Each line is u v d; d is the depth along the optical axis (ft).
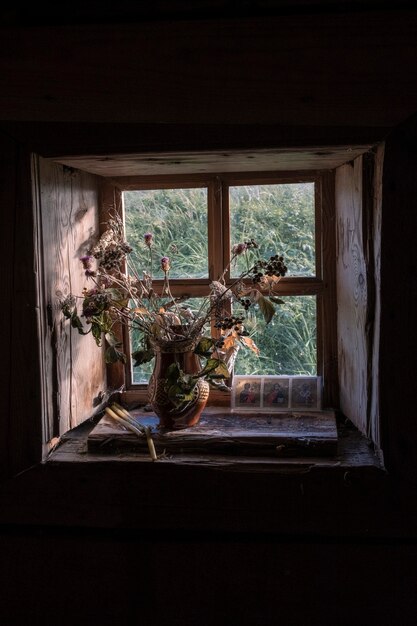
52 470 4.37
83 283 4.86
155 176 5.03
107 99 3.83
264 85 3.71
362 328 4.34
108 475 4.34
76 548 4.46
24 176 4.13
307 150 4.07
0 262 4.20
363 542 4.23
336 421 4.86
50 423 4.42
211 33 3.62
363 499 4.17
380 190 3.99
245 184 4.97
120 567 4.44
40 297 4.25
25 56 3.73
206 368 4.37
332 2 3.54
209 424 4.64
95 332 4.50
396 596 4.23
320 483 4.19
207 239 5.05
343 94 3.70
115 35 3.67
